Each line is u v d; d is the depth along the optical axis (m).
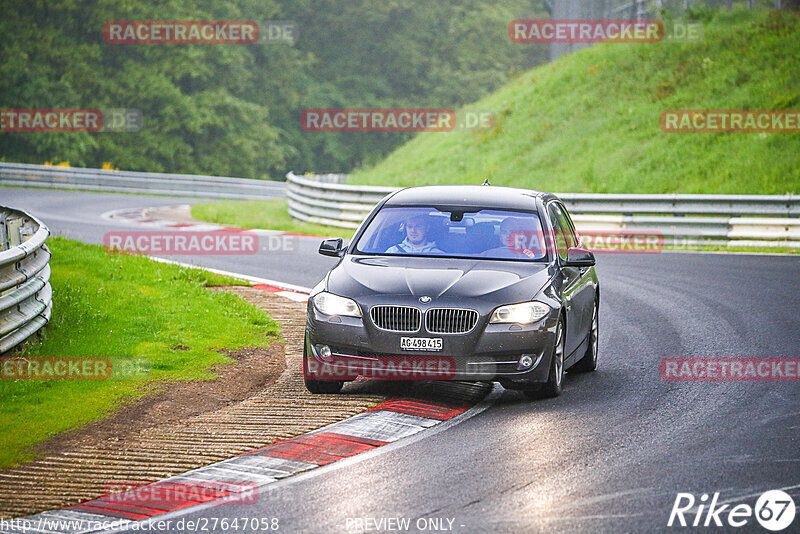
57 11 154.25
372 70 189.75
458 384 25.09
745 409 22.17
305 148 180.38
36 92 145.62
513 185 81.69
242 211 81.75
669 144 77.06
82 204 86.69
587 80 96.31
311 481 17.39
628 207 57.75
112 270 38.41
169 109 155.75
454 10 195.50
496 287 22.83
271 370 26.23
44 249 29.03
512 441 19.73
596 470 17.80
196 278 39.56
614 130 84.38
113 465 18.45
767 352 28.47
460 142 96.94
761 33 90.44
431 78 188.75
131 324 29.58
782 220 54.25
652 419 21.39
